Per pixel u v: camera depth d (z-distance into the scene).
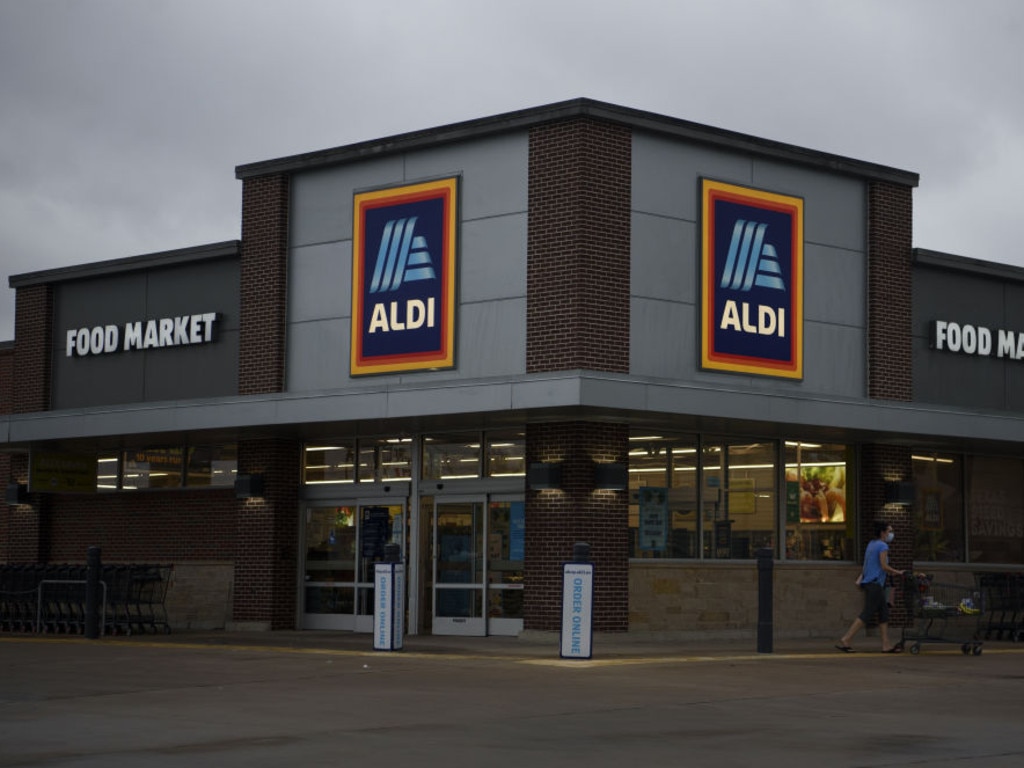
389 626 21.84
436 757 11.18
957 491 31.00
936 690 16.80
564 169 25.05
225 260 30.61
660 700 15.38
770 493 27.41
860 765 11.02
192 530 30.78
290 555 28.70
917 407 27.09
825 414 25.67
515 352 25.44
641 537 25.56
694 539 26.23
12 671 18.50
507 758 11.17
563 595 20.70
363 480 28.11
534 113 25.30
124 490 31.98
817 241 28.20
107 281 32.72
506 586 25.91
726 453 26.91
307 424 26.31
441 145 26.81
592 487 24.56
